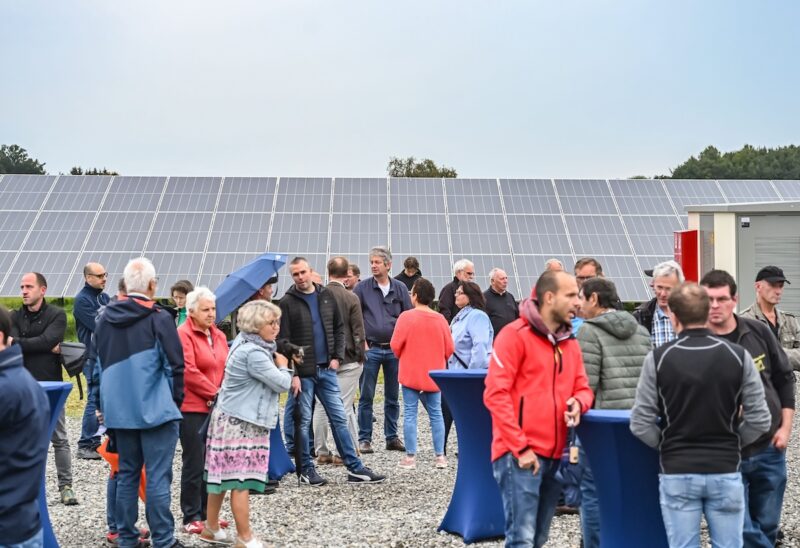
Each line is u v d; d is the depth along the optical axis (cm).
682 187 3025
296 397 958
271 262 949
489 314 1216
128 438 689
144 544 733
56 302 2662
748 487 641
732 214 1584
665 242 2756
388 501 885
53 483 1006
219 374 793
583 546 619
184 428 770
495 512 739
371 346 1170
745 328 615
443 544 733
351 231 2783
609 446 541
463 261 1255
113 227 2795
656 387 499
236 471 705
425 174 6938
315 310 966
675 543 496
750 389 496
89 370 1126
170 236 2758
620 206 2922
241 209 2880
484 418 732
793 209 1566
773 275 721
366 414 1175
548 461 538
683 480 492
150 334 686
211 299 777
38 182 3025
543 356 534
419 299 1023
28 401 464
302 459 962
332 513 841
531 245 2744
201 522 771
